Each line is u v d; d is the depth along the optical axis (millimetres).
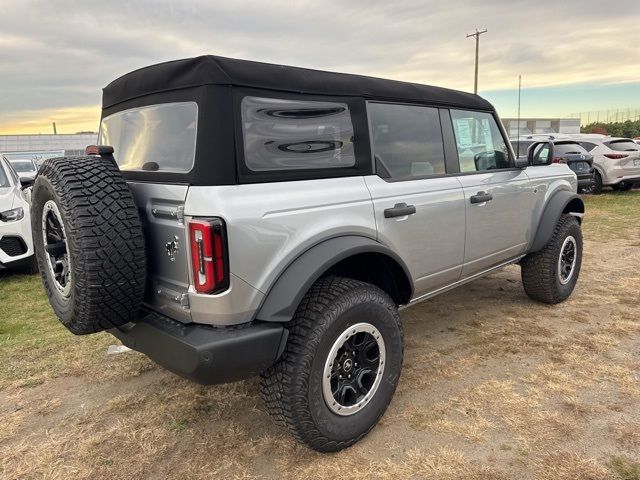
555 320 4230
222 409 3010
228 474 2426
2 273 6605
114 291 2160
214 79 2156
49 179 2244
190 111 2240
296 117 2439
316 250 2359
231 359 2115
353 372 2570
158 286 2365
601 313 4363
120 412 3014
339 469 2420
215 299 2096
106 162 2330
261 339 2172
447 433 2676
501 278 5605
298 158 2436
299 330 2314
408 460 2469
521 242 4121
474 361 3512
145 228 2387
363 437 2645
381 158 2896
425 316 4438
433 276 3281
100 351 3908
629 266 5918
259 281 2184
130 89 2658
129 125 2703
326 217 2451
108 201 2156
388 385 2699
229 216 2068
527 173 4168
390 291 2975
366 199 2686
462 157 3574
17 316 4891
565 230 4430
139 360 3711
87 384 3381
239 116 2201
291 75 2447
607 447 2506
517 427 2701
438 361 3527
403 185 2967
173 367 2221
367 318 2514
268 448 2617
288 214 2279
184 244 2158
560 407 2881
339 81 2693
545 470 2354
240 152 2184
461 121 3602
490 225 3695
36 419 2967
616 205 10867
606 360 3453
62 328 4512
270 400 2348
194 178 2139
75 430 2840
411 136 3145
